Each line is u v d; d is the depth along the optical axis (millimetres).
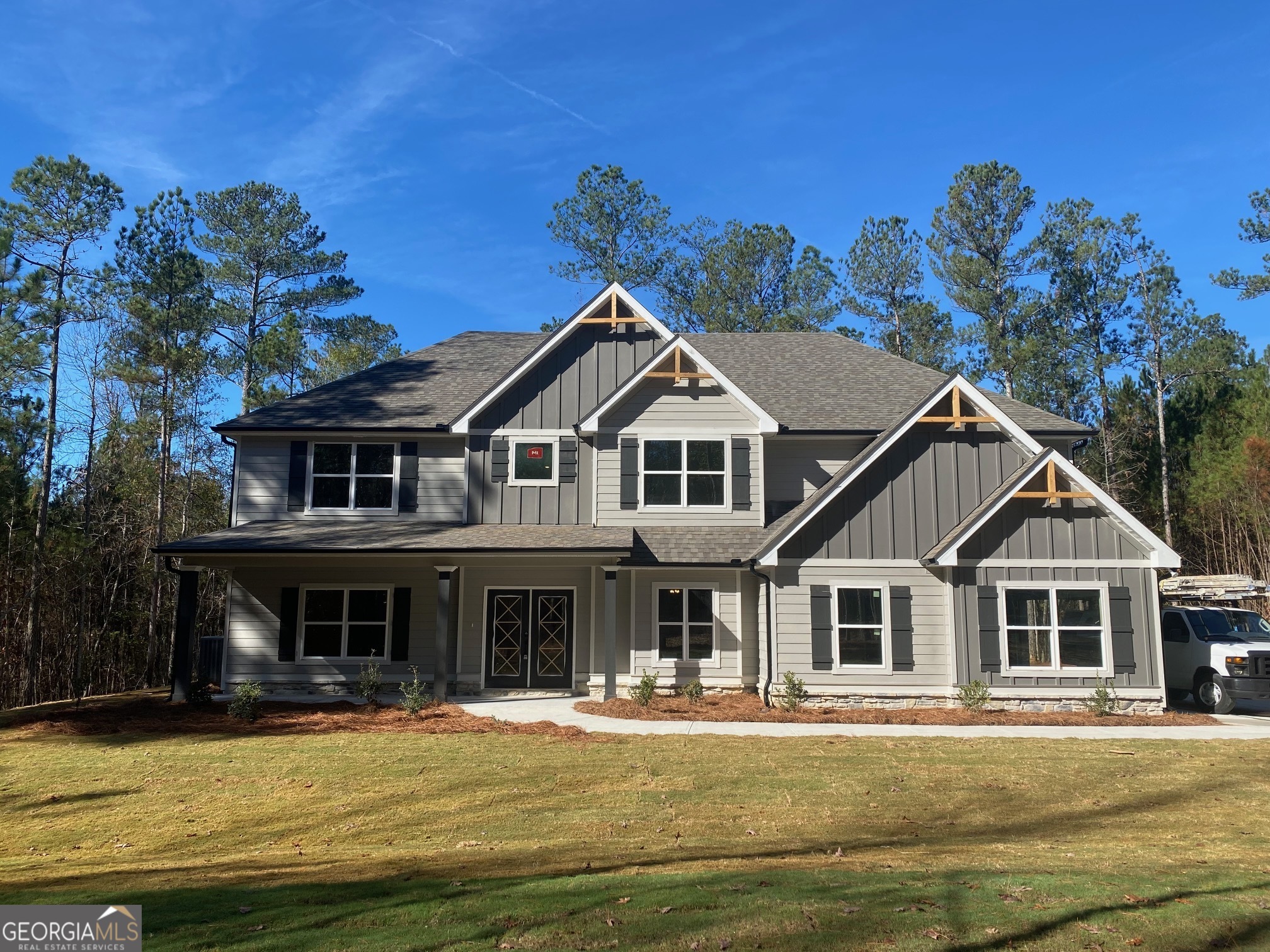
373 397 22688
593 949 5746
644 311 21531
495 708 17641
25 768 12656
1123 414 39688
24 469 22797
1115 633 17094
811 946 5789
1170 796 10906
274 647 20125
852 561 17891
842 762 12617
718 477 20500
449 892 7066
